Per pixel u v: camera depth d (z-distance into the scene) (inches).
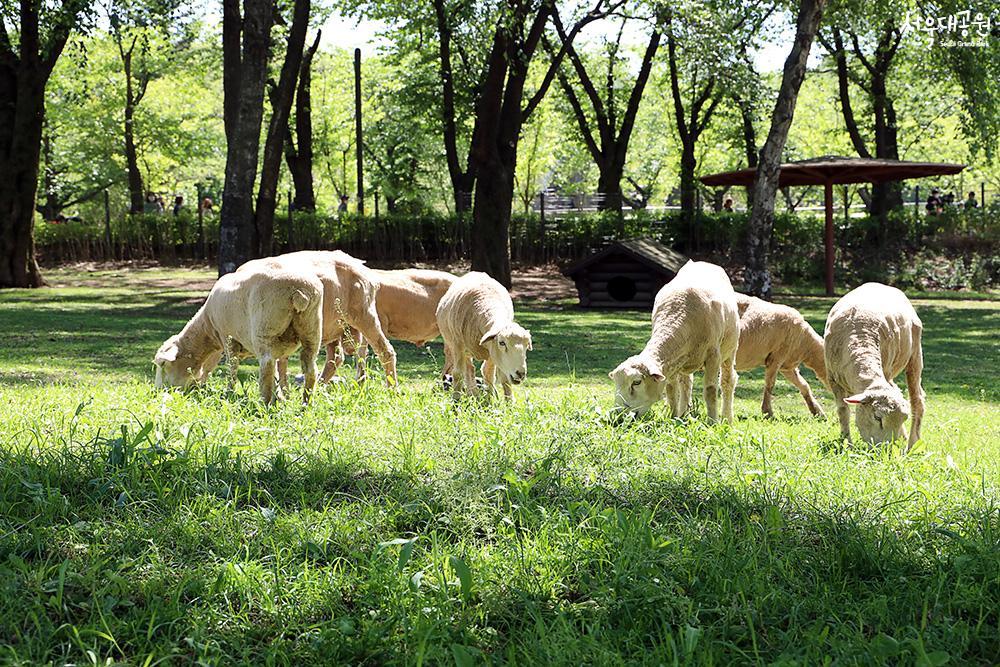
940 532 232.2
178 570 205.2
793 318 465.1
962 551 222.1
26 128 1147.9
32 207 1175.6
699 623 189.5
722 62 1176.2
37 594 189.0
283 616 188.7
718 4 1191.6
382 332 468.4
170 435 298.4
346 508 241.3
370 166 2194.9
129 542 213.2
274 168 1059.9
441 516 236.1
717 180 1251.8
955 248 1417.3
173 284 1248.8
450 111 1584.6
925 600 193.6
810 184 1290.6
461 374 426.9
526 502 242.2
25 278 1176.2
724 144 2330.2
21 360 549.6
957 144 2214.6
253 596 195.5
